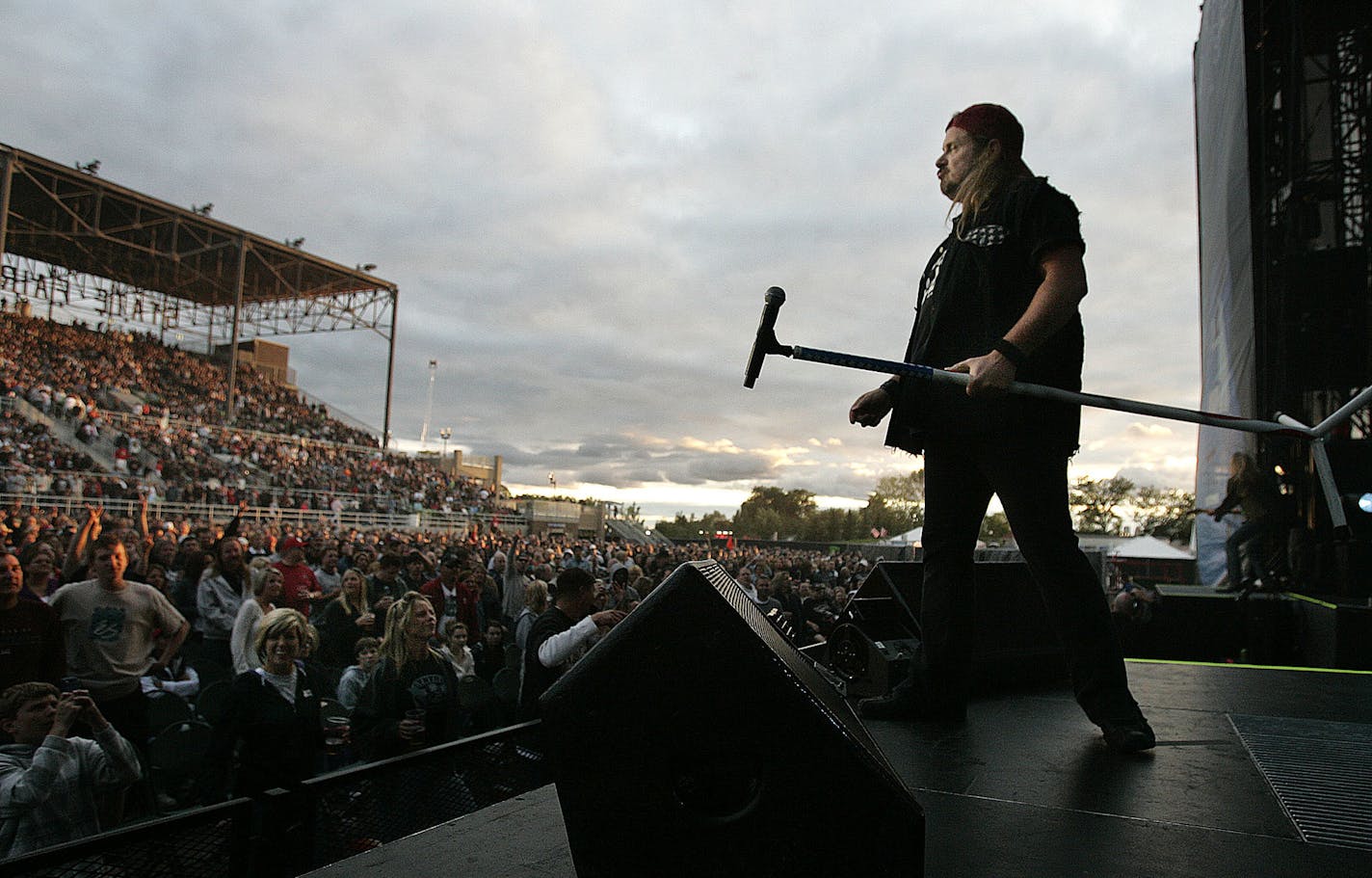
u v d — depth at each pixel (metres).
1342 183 8.27
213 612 6.44
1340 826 1.40
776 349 1.77
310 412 42.66
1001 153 2.13
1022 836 1.34
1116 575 16.50
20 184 28.69
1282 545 7.64
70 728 3.57
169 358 39.88
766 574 18.05
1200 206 11.15
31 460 22.80
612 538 40.34
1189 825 1.40
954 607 2.24
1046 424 2.01
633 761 0.99
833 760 0.95
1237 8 8.56
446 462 51.47
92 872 1.57
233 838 1.75
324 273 38.00
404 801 2.22
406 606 4.79
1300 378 8.12
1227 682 3.05
